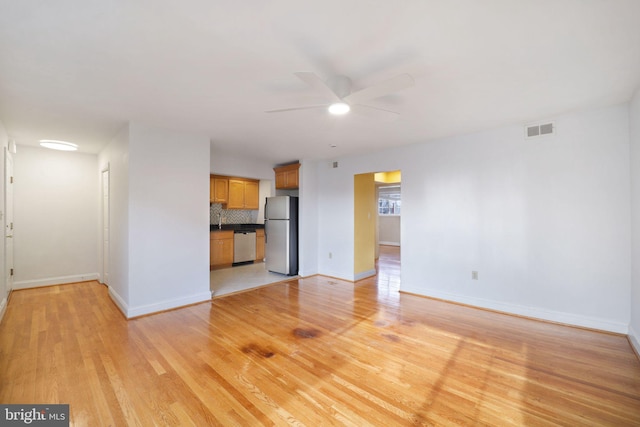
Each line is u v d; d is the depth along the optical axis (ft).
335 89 7.19
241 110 9.61
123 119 10.55
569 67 6.86
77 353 8.23
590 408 5.99
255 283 16.34
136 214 11.10
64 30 5.34
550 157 10.50
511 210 11.38
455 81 7.54
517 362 7.82
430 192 13.70
